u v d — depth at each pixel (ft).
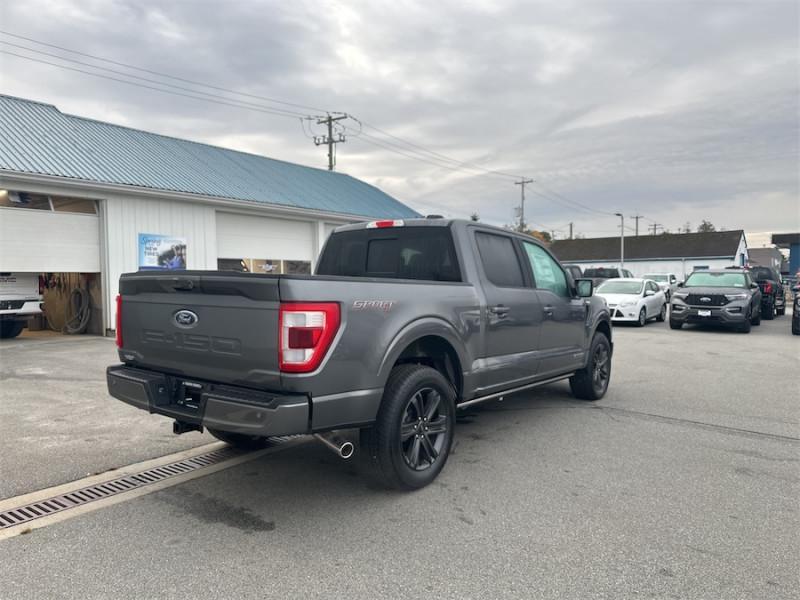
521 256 18.35
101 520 11.94
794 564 10.11
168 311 12.62
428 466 13.71
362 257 17.80
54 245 41.45
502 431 18.49
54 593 9.20
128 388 13.10
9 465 15.23
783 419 20.04
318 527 11.59
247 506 12.66
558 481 14.08
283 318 10.59
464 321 14.78
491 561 10.21
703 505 12.62
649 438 17.72
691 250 180.14
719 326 56.13
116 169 45.93
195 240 49.96
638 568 9.96
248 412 10.66
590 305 22.06
